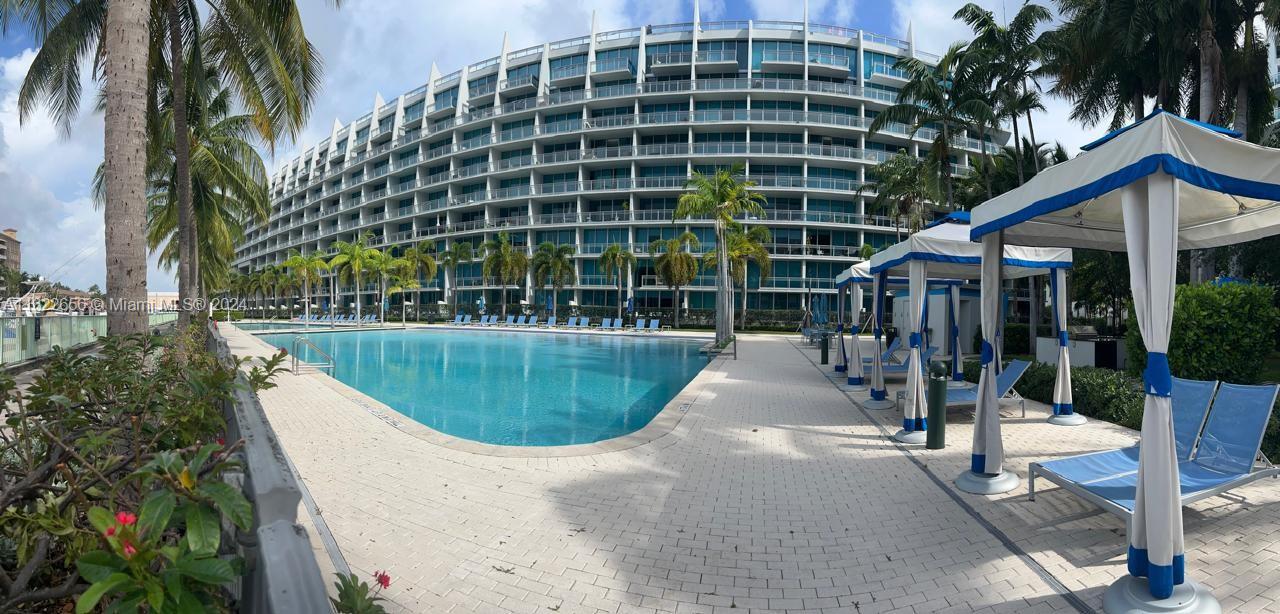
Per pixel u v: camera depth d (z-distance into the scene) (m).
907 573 3.43
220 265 28.55
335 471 5.39
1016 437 6.65
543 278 42.69
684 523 4.20
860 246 44.38
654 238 45.28
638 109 45.56
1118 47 14.75
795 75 47.03
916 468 5.56
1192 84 16.55
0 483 1.81
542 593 3.19
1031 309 17.61
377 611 1.40
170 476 1.30
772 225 43.53
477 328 38.44
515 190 48.19
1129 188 3.21
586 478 5.24
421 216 54.81
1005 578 3.34
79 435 2.18
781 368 14.98
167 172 19.00
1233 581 3.19
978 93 19.17
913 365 6.89
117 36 5.03
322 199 69.38
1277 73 19.59
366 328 38.59
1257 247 12.67
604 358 20.06
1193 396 4.39
